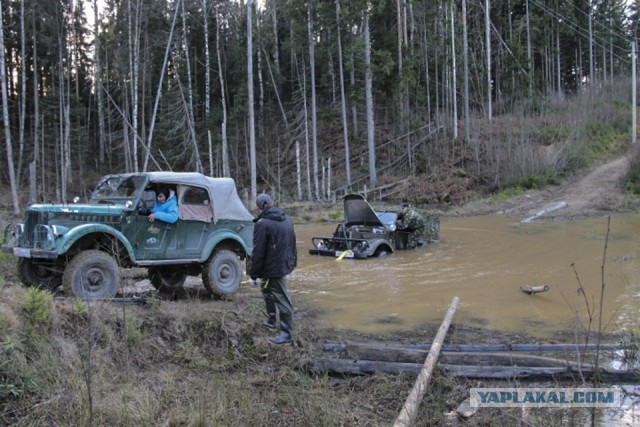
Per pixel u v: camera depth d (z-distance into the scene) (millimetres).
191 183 7805
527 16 40438
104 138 42156
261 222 5949
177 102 35438
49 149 41000
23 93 32312
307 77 46094
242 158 40812
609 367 5270
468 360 5500
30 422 3754
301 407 4633
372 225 13766
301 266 11781
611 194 23969
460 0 39562
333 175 36594
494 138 32469
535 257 11945
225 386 4852
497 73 43531
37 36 37438
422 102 38938
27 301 4980
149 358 5277
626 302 7785
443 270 10828
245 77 43562
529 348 5879
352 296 8688
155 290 8469
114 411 4047
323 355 5812
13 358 4227
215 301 7871
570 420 4246
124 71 37938
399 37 34531
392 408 4742
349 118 42594
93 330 4836
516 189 27344
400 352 5727
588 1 45719
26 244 6738
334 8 31750
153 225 7383
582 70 53688
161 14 40562
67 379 4324
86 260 6449
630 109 38625
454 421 4438
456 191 28938
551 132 32531
